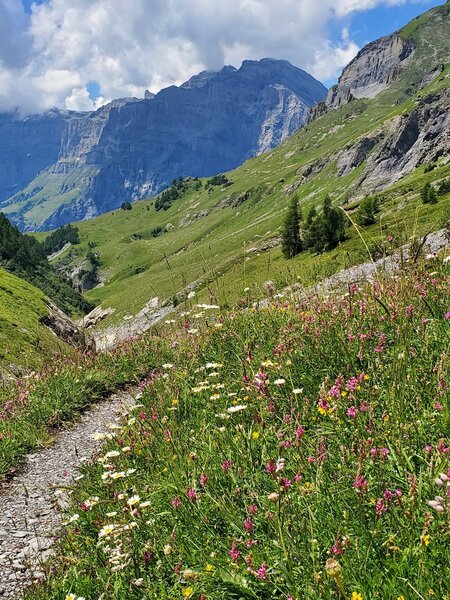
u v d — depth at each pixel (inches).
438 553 110.3
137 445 253.8
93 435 295.9
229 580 130.8
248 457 181.0
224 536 161.2
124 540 178.9
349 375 207.0
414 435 152.9
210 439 210.5
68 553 205.5
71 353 660.1
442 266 266.1
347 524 129.0
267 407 201.2
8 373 784.9
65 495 289.3
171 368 354.6
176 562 161.6
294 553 126.8
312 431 182.2
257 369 265.6
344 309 267.7
